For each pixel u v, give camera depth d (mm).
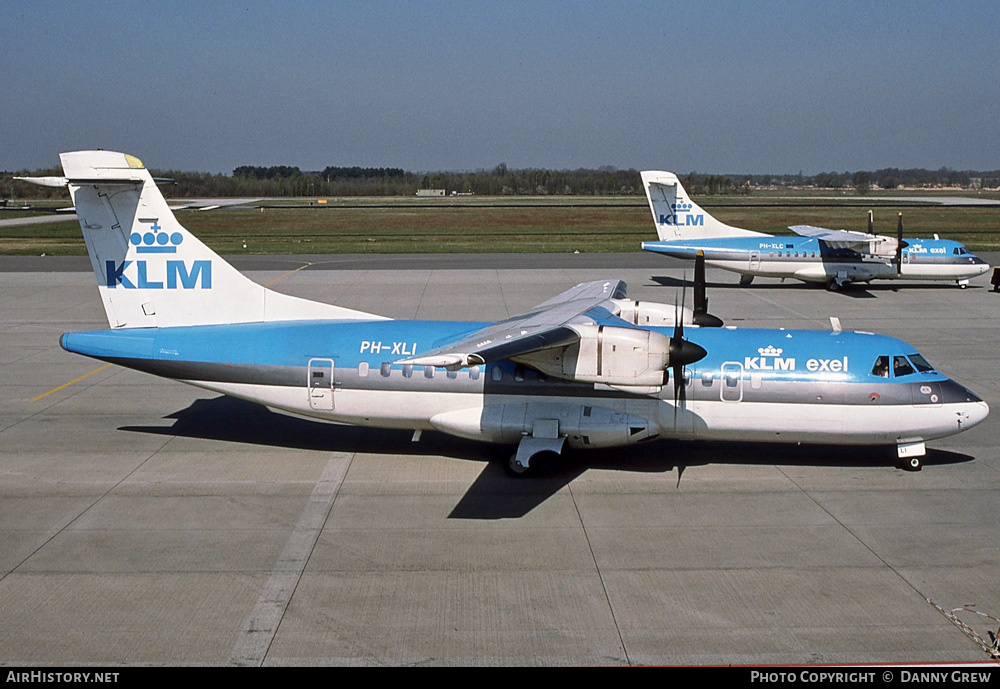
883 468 17141
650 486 16125
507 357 13375
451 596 11742
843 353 16625
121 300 18406
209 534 13805
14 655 10188
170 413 21062
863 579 12219
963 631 10781
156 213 18094
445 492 15820
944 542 13484
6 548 13195
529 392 16875
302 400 17672
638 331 14805
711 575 12359
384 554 13086
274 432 19609
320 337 17688
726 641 10570
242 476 16625
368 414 17562
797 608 11383
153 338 18016
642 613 11273
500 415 16891
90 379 24406
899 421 16297
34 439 18859
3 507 14875
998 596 11719
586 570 12539
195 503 15172
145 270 18297
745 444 18906
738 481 16391
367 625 10961
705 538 13680
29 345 28797
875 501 15273
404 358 17203
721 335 17328
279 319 18500
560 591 11883
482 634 10734
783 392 16422
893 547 13305
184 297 18406
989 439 18953
